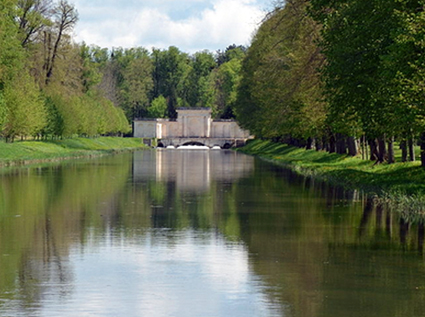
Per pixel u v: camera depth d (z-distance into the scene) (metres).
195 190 58.06
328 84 49.22
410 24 39.75
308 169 84.19
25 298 21.88
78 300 21.67
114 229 35.62
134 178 73.00
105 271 25.66
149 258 28.08
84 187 60.84
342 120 64.56
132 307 20.89
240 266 26.50
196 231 34.97
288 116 89.75
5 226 36.56
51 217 40.12
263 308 20.78
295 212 42.25
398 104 41.69
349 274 25.09
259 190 57.56
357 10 47.03
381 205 45.34
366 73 46.41
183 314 20.22
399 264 26.77
